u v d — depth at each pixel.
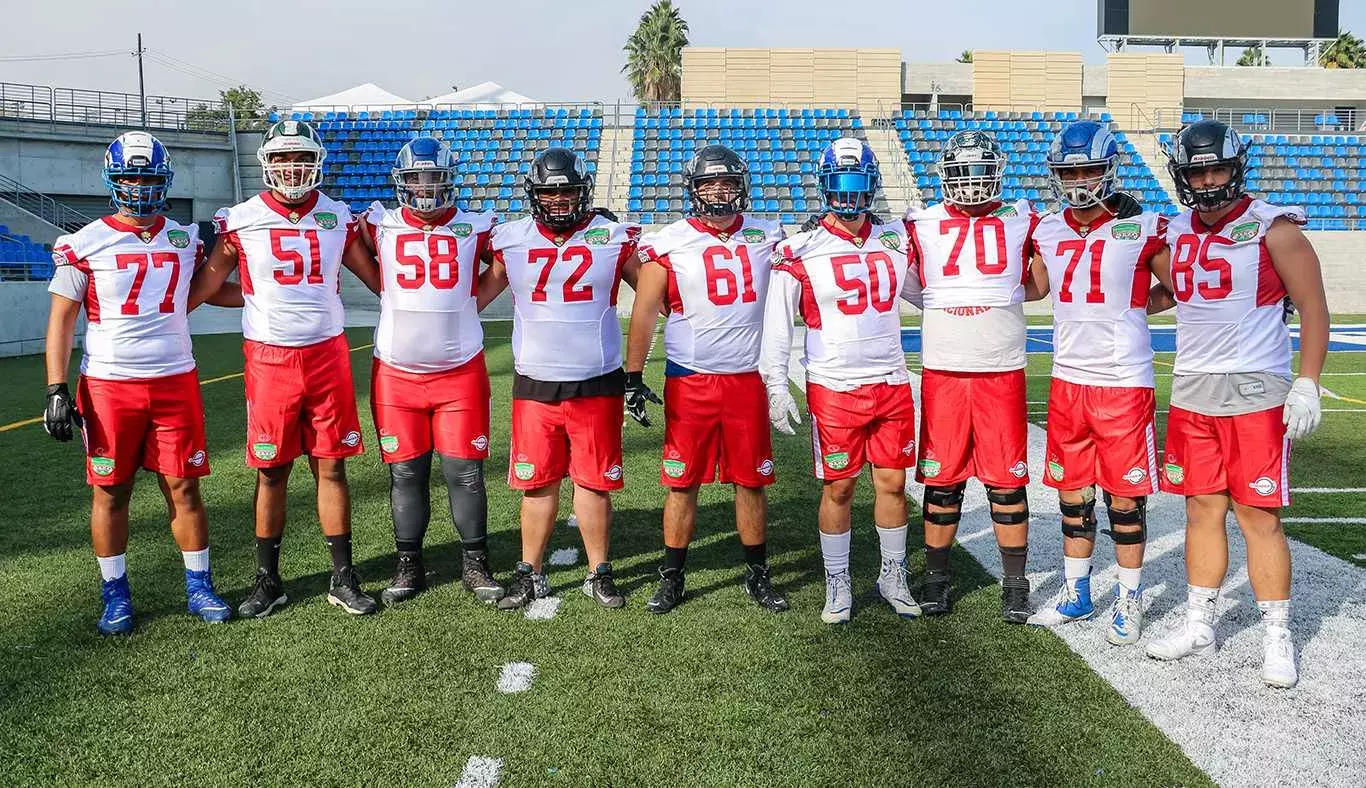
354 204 22.42
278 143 3.50
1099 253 3.37
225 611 3.65
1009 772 2.55
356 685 3.09
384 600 3.83
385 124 23.77
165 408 3.54
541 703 2.96
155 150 3.46
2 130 20.59
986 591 3.98
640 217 21.41
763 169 22.34
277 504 3.71
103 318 3.46
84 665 3.25
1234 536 4.72
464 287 3.75
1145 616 3.67
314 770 2.59
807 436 7.22
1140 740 2.72
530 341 3.68
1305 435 2.96
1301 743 2.70
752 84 24.31
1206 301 3.19
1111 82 24.56
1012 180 22.20
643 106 23.53
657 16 37.84
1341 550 4.40
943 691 3.03
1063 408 3.50
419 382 3.77
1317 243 20.00
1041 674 3.16
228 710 2.92
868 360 3.54
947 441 3.59
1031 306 20.84
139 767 2.61
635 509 5.25
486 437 3.89
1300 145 22.83
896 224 3.63
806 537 4.75
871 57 24.38
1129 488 3.37
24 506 5.27
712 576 4.16
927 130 23.48
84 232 3.45
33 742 2.74
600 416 3.71
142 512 5.14
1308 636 3.45
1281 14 25.59
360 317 19.17
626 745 2.71
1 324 13.04
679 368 3.64
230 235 3.61
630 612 3.73
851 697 2.99
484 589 3.80
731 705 2.94
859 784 2.50
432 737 2.76
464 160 23.05
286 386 3.61
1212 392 3.18
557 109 24.36
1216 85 26.25
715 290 3.56
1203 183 3.07
